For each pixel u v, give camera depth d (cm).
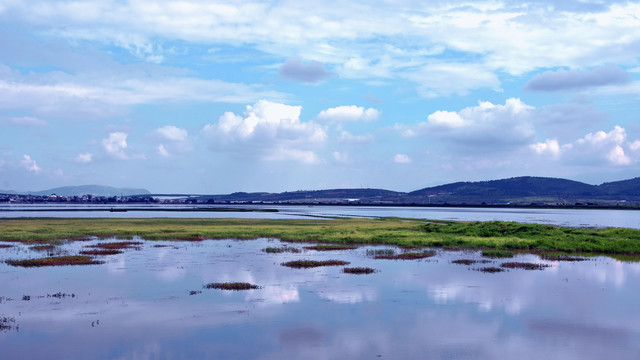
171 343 1680
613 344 1686
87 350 1608
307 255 3953
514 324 1917
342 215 14575
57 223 7900
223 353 1587
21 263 3328
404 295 2417
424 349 1631
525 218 13575
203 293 2445
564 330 1841
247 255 3925
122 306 2178
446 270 3178
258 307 2166
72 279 2812
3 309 2122
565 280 2833
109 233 5747
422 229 6638
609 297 2383
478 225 6069
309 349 1627
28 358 1529
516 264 3428
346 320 1969
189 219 9938
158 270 3141
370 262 3556
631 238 5122
